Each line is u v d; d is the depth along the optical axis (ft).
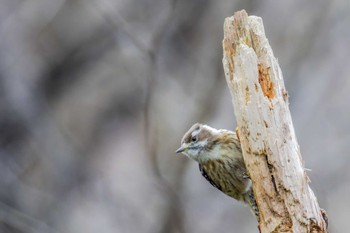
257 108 27.50
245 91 27.68
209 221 54.49
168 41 53.01
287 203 27.37
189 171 53.47
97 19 55.36
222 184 34.30
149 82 49.57
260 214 27.81
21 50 55.21
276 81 27.63
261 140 27.53
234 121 53.06
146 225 56.13
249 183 33.47
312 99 57.41
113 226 56.29
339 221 56.03
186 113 53.06
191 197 53.26
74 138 57.31
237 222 55.16
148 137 49.65
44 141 56.34
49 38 55.57
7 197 54.80
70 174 56.85
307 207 27.27
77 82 56.85
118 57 56.70
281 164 27.37
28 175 56.13
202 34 53.72
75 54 56.13
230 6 53.78
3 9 55.06
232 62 27.99
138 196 57.11
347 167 57.26
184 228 49.90
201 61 53.52
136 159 58.65
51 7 55.11
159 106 52.80
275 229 27.48
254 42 27.81
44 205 55.47
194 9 53.21
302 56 55.77
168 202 50.03
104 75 57.21
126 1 52.85
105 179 57.57
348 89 57.82
